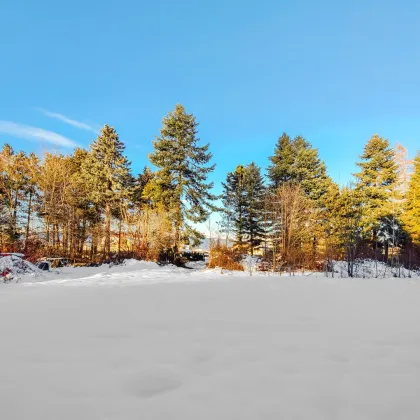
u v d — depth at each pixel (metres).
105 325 2.86
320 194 22.44
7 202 19.62
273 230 16.48
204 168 19.91
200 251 20.80
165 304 3.98
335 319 3.14
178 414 1.30
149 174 27.30
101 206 21.89
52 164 20.02
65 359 1.97
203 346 2.23
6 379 1.66
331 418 1.28
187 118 19.86
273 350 2.15
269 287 5.75
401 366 1.85
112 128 22.22
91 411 1.33
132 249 17.39
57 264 14.59
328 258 13.69
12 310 3.55
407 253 17.88
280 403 1.40
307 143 24.64
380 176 21.31
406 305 3.97
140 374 1.73
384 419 1.27
